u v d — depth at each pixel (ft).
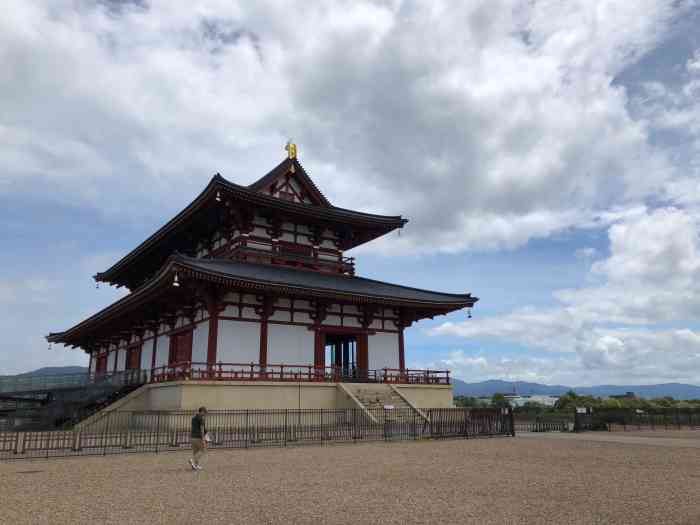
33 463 70.49
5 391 162.20
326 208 165.89
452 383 157.17
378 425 111.34
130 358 187.32
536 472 63.05
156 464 69.26
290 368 139.33
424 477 58.59
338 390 133.69
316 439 100.63
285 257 162.09
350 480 56.44
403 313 161.79
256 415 107.34
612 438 117.60
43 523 38.40
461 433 112.57
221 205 156.66
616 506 44.37
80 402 133.18
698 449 92.07
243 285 125.90
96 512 41.78
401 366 158.71
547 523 38.70
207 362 127.65
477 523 38.60
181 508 43.14
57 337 221.87
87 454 78.89
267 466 67.21
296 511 42.11
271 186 168.76
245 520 39.32
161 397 124.98
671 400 276.62
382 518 39.96
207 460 73.36
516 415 174.09
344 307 153.07
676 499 47.55
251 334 135.74
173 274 120.26
